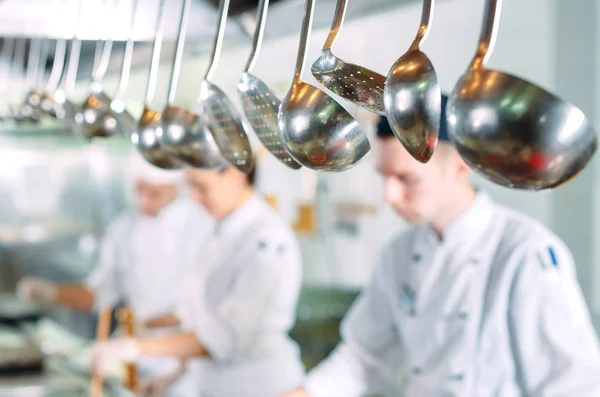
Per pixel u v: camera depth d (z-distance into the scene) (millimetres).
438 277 1361
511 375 1293
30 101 1576
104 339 2229
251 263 1828
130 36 1203
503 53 2004
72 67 1414
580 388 1199
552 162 468
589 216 1884
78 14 1363
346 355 1562
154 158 1015
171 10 1354
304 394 1523
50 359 2525
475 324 1313
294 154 676
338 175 2455
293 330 2588
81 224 3527
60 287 2730
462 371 1330
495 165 485
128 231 2693
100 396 1985
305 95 665
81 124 1284
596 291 1890
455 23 2000
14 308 3240
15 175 3471
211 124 837
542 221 1989
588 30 1818
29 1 1354
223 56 2002
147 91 1044
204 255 1951
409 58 552
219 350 1828
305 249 2607
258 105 771
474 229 1323
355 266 2428
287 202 2645
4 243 3602
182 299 2020
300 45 684
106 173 3412
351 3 1187
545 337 1237
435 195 1271
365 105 684
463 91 493
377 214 2334
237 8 1344
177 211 2646
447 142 1233
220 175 1832
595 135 475
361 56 1935
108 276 2744
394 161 1224
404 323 1447
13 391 2162
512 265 1271
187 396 2209
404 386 1625
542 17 1911
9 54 1831
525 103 468
